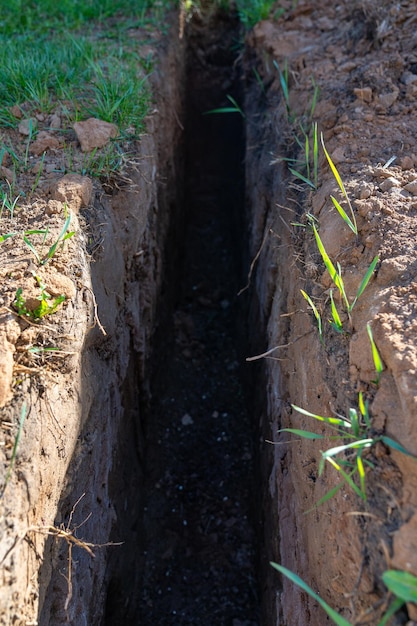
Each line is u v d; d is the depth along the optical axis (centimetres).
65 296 197
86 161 252
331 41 320
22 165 249
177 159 405
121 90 287
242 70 405
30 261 202
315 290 215
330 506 178
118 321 256
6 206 226
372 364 174
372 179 229
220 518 319
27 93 283
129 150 270
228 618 287
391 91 266
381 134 250
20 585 157
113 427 252
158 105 325
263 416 302
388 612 136
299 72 311
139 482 307
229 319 421
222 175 477
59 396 188
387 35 288
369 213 211
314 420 200
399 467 154
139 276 291
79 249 215
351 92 273
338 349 192
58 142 261
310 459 203
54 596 187
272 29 357
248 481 333
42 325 190
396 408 160
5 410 170
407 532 142
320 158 253
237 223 428
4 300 190
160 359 356
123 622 269
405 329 172
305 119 281
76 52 313
